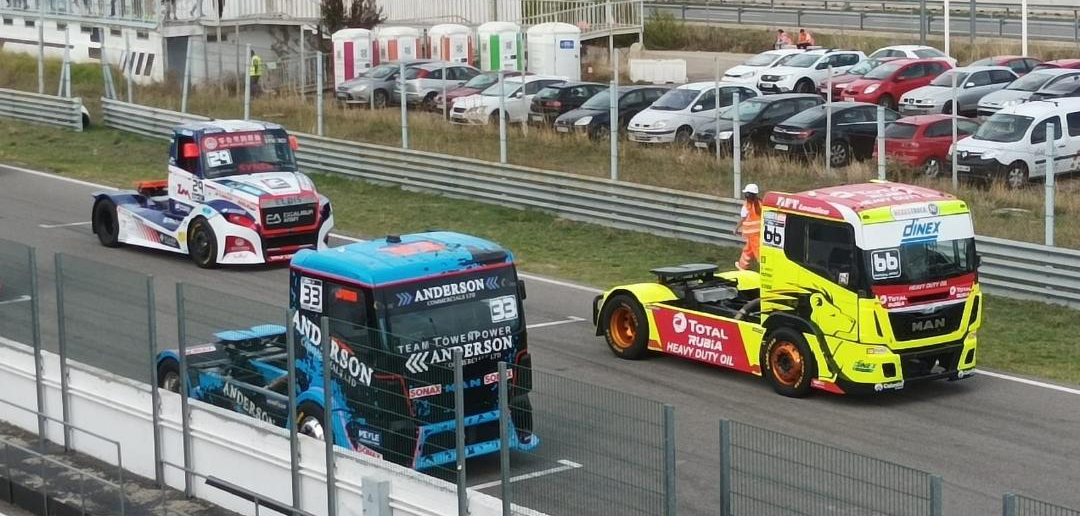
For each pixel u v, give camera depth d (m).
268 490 14.35
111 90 43.53
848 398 18.08
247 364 15.11
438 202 32.12
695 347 19.30
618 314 20.25
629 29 61.97
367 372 14.15
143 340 15.38
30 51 54.78
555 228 29.47
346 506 13.49
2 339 17.58
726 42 67.00
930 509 9.67
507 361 15.04
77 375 16.50
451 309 14.77
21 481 15.59
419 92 45.75
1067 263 22.06
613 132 29.52
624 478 11.46
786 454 10.82
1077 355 20.06
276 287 24.70
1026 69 47.56
